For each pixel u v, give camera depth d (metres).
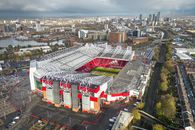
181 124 152.88
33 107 186.50
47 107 186.50
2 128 152.75
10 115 172.38
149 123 156.50
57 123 158.88
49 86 191.75
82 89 173.75
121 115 162.75
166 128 148.12
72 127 153.00
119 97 195.75
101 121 161.38
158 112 164.62
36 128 152.38
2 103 195.38
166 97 182.00
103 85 186.75
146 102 192.25
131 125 154.12
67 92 180.75
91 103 176.25
